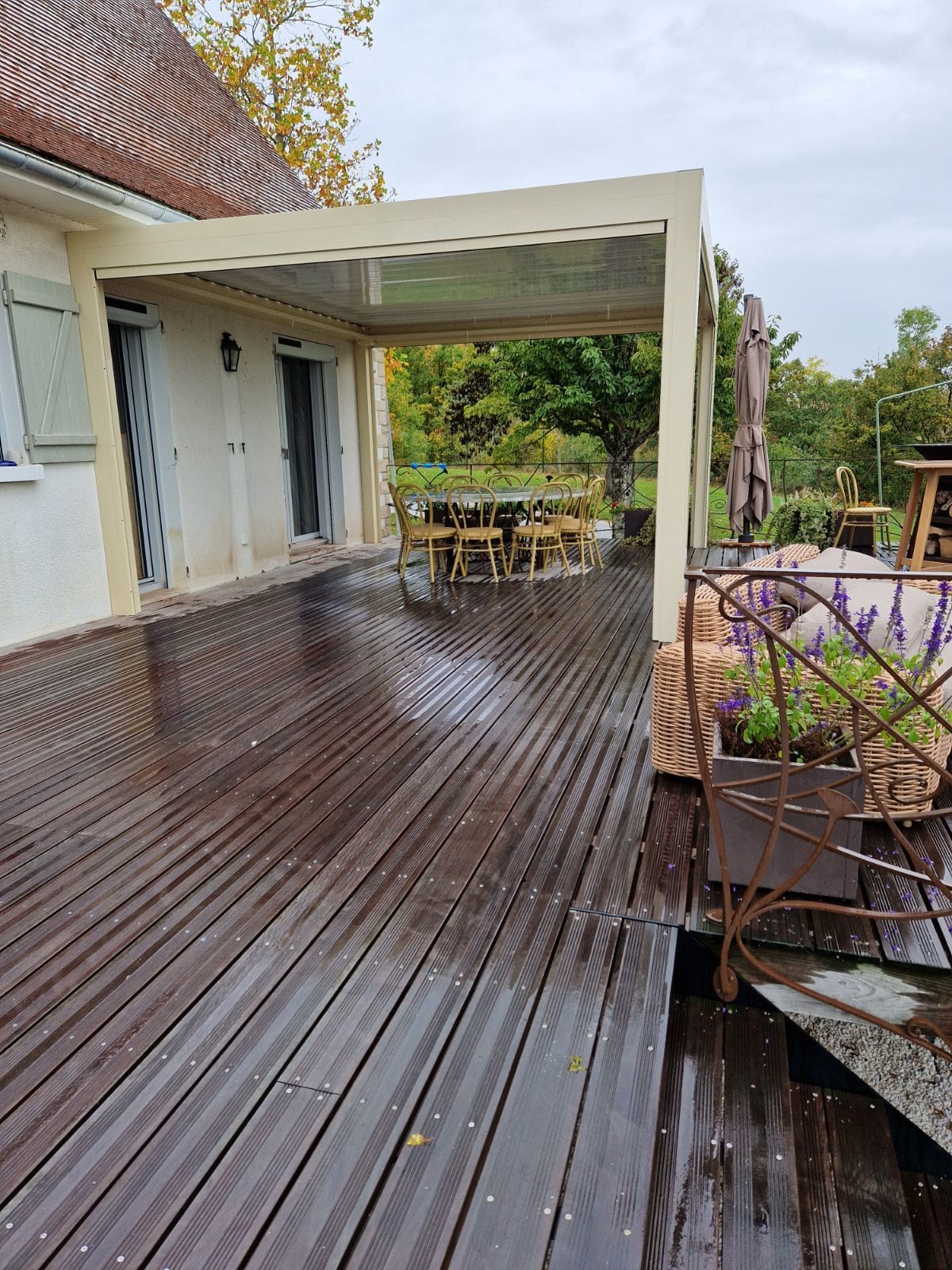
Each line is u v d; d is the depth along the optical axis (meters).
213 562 7.06
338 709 3.81
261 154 9.72
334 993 1.85
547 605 6.10
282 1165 1.41
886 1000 2.00
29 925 2.13
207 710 3.81
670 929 2.08
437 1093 1.57
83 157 5.02
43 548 5.23
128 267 5.25
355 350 9.34
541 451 18.91
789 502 8.60
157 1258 1.26
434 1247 1.27
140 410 6.40
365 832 2.61
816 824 2.13
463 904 2.19
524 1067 1.63
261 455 7.68
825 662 2.52
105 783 3.02
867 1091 2.04
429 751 3.29
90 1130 1.49
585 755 3.23
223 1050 1.68
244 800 2.86
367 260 5.15
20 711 3.83
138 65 8.06
